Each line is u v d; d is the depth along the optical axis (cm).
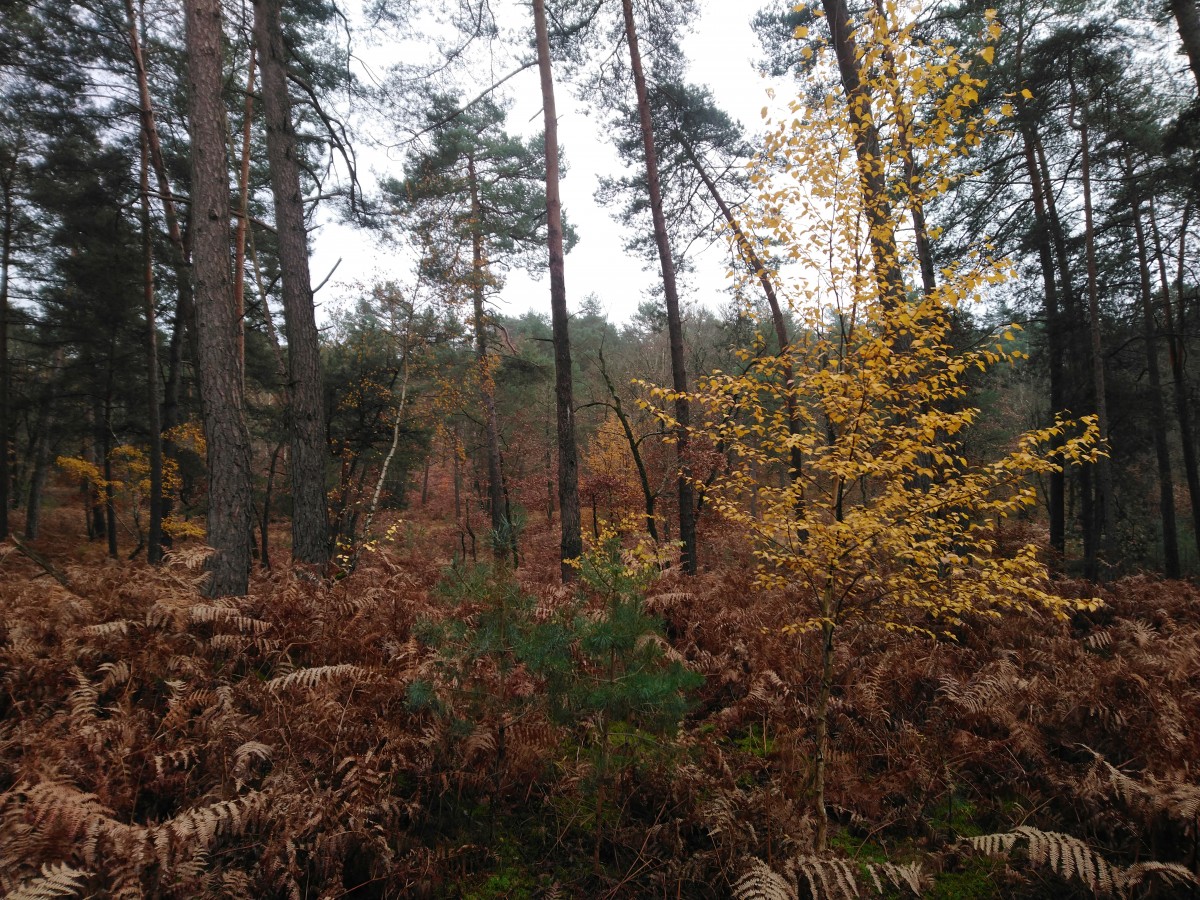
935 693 477
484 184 1978
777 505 389
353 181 994
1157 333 1405
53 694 386
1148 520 1955
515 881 312
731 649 568
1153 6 1062
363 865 296
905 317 362
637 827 344
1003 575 351
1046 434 355
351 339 1795
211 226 648
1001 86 1204
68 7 1238
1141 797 311
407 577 720
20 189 1627
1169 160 1182
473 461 2845
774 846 325
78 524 2617
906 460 354
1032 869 321
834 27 780
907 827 366
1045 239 1354
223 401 639
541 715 382
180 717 350
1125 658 525
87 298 1603
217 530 630
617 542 370
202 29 654
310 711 357
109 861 240
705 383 412
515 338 3684
